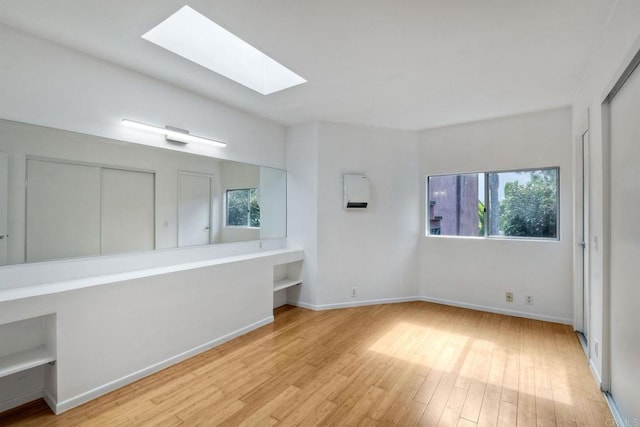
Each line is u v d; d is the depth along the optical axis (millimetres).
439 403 2125
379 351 2912
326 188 4176
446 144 4336
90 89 2434
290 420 1949
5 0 1790
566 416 1979
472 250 4164
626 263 1816
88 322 2139
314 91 3148
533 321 3691
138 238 2740
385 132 4422
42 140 2209
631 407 1755
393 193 4449
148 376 2459
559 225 3658
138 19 1987
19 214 2113
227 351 2914
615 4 1806
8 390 2039
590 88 2518
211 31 2672
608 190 2105
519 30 2084
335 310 4121
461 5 1838
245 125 3781
